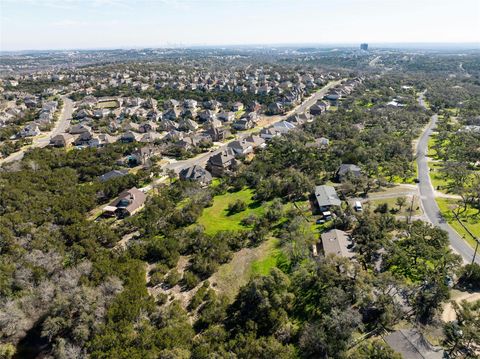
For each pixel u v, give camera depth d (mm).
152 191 107438
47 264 67000
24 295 58719
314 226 82750
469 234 76562
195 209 92125
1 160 138125
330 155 125938
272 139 147500
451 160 118750
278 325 53188
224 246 74938
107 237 80250
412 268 64188
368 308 53688
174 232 82375
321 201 90000
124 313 53531
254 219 87250
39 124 181750
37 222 84625
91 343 48844
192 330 53500
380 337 49375
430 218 84000
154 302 59844
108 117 199750
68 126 188250
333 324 48281
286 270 67812
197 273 69812
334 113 188500
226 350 48938
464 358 44531
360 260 65312
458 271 59781
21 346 54094
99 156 134625
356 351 45625
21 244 74062
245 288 60219
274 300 55656
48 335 52812
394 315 51344
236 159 128625
